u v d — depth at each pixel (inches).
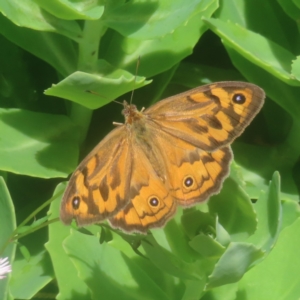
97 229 47.6
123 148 47.0
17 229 47.3
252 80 48.4
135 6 47.9
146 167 46.9
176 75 49.1
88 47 48.1
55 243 47.6
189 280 47.1
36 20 47.8
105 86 47.2
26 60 49.1
